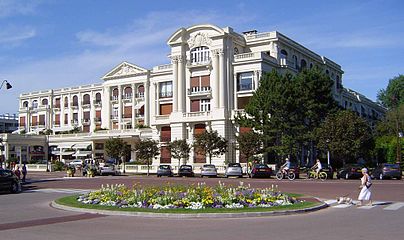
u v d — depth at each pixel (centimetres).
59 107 9138
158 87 6788
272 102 4928
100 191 2023
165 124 6419
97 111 8500
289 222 1380
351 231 1183
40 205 2016
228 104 5912
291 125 4959
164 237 1134
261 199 1750
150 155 5709
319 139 4816
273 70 5209
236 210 1582
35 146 8256
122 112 7938
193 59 6234
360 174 4053
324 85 5234
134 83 7775
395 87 9869
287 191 2558
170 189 1883
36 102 9519
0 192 2880
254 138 4966
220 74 5916
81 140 7938
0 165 6362
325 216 1510
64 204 1856
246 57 5903
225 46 5972
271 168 4650
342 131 4681
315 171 4075
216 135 5372
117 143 6219
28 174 5878
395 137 6225
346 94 8800
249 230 1231
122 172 6234
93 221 1450
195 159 6022
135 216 1560
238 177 4588
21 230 1272
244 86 5909
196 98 6162
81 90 8762
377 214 1544
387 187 2828
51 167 6919
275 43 6294
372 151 5503
